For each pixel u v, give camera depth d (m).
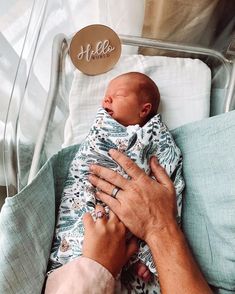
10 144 0.78
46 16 0.87
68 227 0.77
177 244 0.69
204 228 0.80
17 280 0.67
